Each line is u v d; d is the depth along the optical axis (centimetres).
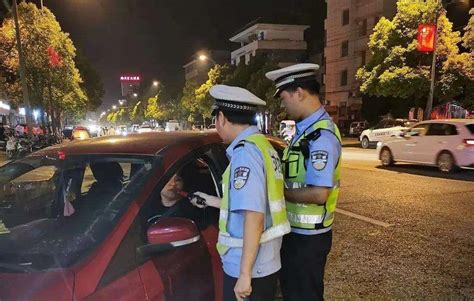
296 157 240
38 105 2698
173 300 223
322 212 241
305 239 242
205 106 5562
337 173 242
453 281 426
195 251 256
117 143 306
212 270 262
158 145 289
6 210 309
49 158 310
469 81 2173
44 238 240
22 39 2247
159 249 224
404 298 391
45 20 2394
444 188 929
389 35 2331
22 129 2639
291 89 241
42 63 2356
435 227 613
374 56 2458
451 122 1177
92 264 201
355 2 4150
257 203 195
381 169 1291
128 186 248
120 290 198
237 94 212
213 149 318
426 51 2156
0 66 2245
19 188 311
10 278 199
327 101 4638
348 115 4319
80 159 293
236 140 213
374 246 536
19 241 243
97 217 238
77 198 286
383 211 717
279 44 6225
